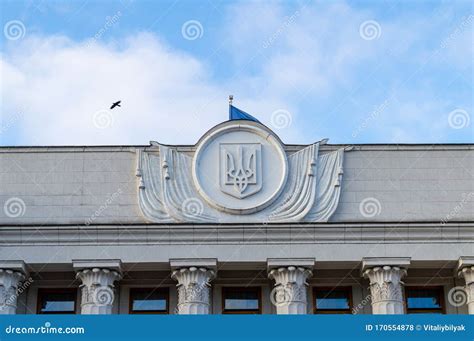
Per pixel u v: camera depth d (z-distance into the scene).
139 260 38.47
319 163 40.69
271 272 38.62
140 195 40.03
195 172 40.09
